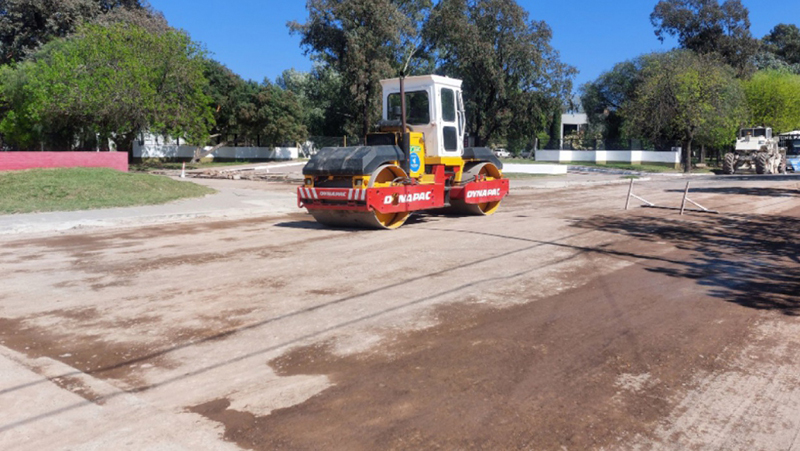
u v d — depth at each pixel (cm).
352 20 4856
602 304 677
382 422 391
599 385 452
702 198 2067
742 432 381
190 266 891
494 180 1534
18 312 650
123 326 596
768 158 3875
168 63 4106
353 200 1205
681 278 819
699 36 6706
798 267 900
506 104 5166
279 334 568
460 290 733
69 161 2625
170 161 5691
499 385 451
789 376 473
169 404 419
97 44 3988
